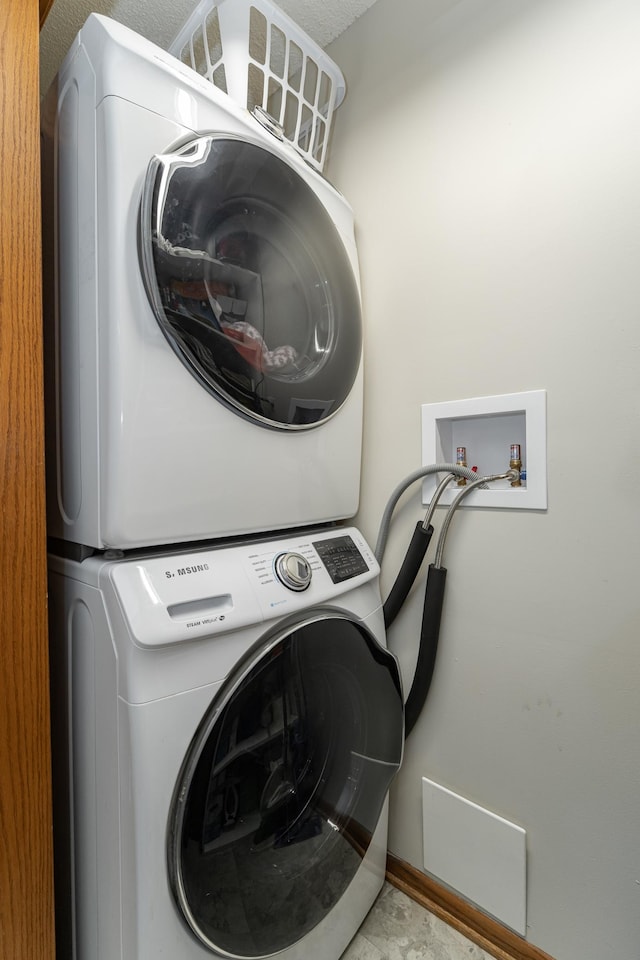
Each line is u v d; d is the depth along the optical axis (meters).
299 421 0.93
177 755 0.66
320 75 1.15
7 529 0.67
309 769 0.90
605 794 0.87
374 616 1.03
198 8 1.00
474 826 1.03
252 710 0.76
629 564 0.84
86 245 0.73
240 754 0.75
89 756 0.73
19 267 0.68
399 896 1.13
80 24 1.19
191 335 0.73
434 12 1.09
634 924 0.84
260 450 0.88
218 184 0.78
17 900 0.68
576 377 0.88
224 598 0.75
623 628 0.84
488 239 1.00
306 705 0.87
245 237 0.85
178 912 0.67
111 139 0.68
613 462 0.85
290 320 0.95
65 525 0.81
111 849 0.67
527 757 0.96
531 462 0.94
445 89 1.07
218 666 0.72
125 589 0.67
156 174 0.70
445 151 1.07
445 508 1.08
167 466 0.74
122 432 0.69
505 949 0.98
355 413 1.13
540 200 0.93
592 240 0.86
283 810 0.84
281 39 1.26
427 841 1.11
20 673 0.68
